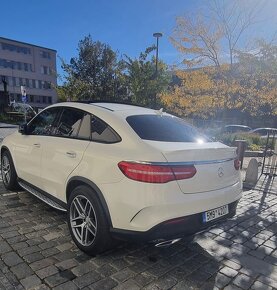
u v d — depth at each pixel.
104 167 3.08
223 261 3.37
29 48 65.12
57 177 3.79
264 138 17.91
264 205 5.46
